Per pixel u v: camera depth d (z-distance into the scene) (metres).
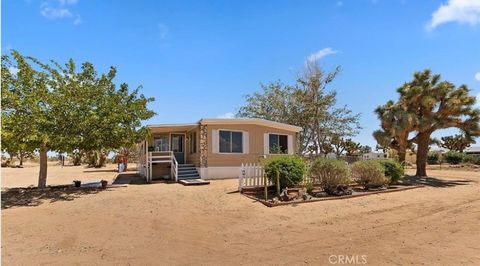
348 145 38.88
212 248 7.47
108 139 16.30
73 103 15.45
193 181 18.88
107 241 8.05
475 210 11.35
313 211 11.10
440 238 8.04
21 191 15.78
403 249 7.23
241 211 11.20
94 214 10.89
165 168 23.02
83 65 16.70
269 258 6.77
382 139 21.50
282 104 33.44
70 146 15.27
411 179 19.94
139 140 17.95
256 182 14.88
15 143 13.82
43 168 16.98
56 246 7.69
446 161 41.53
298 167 13.62
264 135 22.84
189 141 24.67
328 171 13.98
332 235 8.39
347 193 13.86
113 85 17.55
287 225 9.45
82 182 20.77
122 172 31.22
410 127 20.67
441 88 20.81
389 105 21.98
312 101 31.92
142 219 10.20
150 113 17.89
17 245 7.77
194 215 10.72
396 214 10.73
